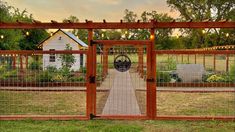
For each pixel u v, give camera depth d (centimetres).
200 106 1420
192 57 2472
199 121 1080
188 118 1089
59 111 1283
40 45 3189
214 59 1991
